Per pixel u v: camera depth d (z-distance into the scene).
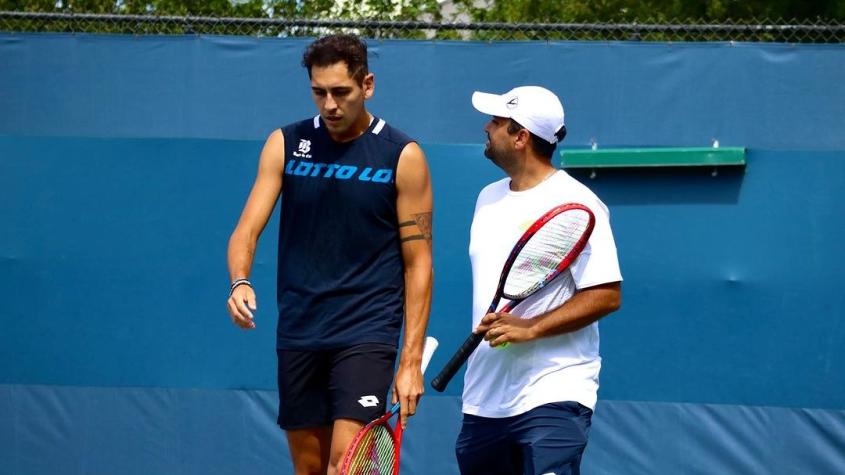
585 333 17.19
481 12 34.22
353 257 15.98
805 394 23.70
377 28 25.09
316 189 15.92
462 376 24.14
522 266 16.94
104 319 24.61
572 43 24.20
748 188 23.84
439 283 24.17
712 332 23.86
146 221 24.64
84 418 24.58
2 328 24.64
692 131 24.00
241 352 24.52
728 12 37.00
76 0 32.84
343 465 14.77
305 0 29.98
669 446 23.83
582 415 17.03
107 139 24.66
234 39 24.62
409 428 24.17
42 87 24.72
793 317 23.73
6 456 24.61
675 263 23.92
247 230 15.88
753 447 23.73
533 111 17.19
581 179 24.14
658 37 30.20
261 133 24.62
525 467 16.98
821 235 23.70
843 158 23.69
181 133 24.66
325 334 15.98
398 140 16.00
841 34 25.91
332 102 15.38
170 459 24.50
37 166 24.67
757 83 23.91
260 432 24.44
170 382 24.55
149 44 24.67
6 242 24.64
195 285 24.59
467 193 24.25
